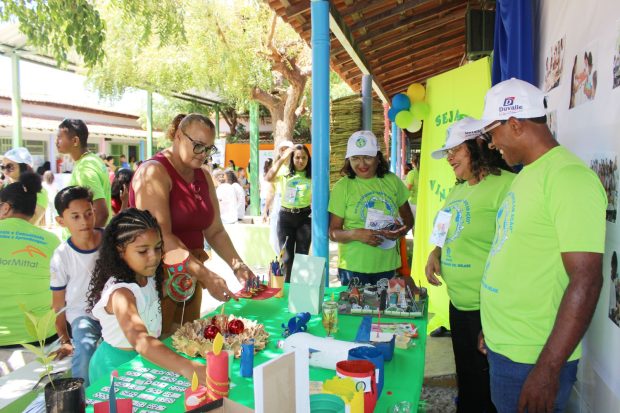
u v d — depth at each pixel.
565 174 1.56
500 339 1.76
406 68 8.14
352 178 3.41
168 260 2.50
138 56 11.05
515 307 1.71
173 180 2.74
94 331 2.63
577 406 2.33
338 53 5.89
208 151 2.69
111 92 11.88
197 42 9.99
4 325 3.02
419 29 5.71
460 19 5.89
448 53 7.70
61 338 2.88
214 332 2.05
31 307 3.08
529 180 1.68
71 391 1.37
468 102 4.20
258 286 2.87
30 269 3.07
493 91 1.78
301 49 9.95
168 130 3.00
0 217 3.15
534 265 1.66
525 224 1.66
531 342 1.68
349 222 3.36
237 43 10.12
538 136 1.70
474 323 2.51
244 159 21.03
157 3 7.16
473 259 2.47
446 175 4.50
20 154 5.32
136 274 2.09
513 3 3.03
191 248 2.88
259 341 2.03
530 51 2.97
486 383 2.58
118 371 1.83
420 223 5.03
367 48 5.97
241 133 25.23
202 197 2.90
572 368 1.70
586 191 1.51
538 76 3.11
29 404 1.68
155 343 1.78
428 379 3.63
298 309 2.54
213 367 1.53
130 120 22.73
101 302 2.01
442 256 2.63
